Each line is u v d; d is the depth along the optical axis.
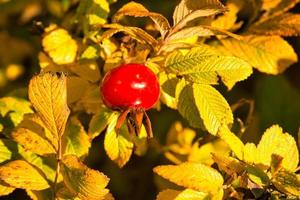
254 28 0.51
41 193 0.46
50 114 0.44
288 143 0.45
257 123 0.55
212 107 0.45
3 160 0.47
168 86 0.46
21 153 0.47
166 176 0.43
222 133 0.44
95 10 0.49
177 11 0.45
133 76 0.44
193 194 0.43
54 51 0.49
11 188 0.45
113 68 0.45
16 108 0.50
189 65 0.45
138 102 0.44
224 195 0.44
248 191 0.44
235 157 0.45
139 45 0.47
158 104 0.48
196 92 0.45
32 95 0.43
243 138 0.53
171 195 0.44
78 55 0.49
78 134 0.48
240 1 0.51
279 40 0.51
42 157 0.47
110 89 0.44
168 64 0.45
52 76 0.43
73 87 0.48
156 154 0.56
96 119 0.47
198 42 0.49
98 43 0.48
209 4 0.44
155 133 0.56
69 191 0.44
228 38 0.51
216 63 0.45
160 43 0.45
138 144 0.47
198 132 0.54
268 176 0.44
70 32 0.51
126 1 0.55
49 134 0.46
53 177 0.47
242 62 0.45
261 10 0.52
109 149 0.46
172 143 0.53
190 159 0.51
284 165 0.45
